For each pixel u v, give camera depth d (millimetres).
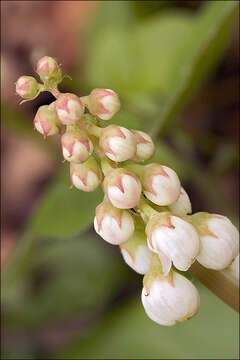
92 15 271
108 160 112
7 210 316
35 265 243
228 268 117
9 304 243
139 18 257
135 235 116
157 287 112
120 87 224
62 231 148
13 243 307
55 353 242
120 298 241
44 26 328
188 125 260
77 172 112
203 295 180
